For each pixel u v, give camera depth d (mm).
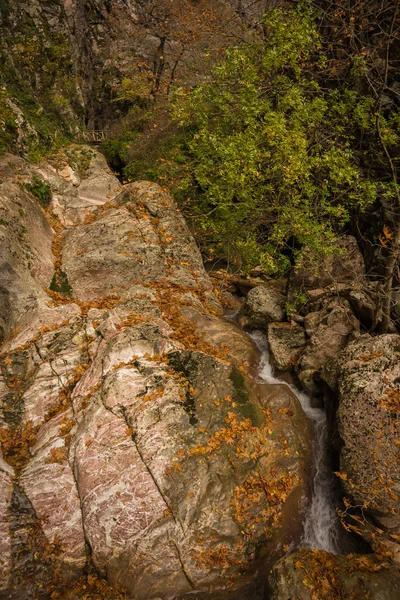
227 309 10609
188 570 5246
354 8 10383
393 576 4965
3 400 6887
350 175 8195
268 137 8688
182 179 13180
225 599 5395
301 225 8430
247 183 9094
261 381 7984
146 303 8703
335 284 8484
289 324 8844
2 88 13172
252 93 9391
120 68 20031
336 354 7535
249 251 9789
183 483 5570
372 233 10102
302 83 9633
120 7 19594
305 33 9055
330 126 9820
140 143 16125
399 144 9406
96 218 11195
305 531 6031
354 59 9336
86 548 5355
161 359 6961
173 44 18938
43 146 13367
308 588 4770
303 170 8203
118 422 6125
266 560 5625
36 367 7316
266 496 5777
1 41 14172
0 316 8406
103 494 5500
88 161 14234
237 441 6055
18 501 5516
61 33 16438
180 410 6211
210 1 16359
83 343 7699
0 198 9297
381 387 6109
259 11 15359
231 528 5449
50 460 5941
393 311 8320
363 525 5664
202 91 10203
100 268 9648
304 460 6422
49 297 8906
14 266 8562
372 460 5691
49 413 6758
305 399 7648
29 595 5016
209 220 10438
